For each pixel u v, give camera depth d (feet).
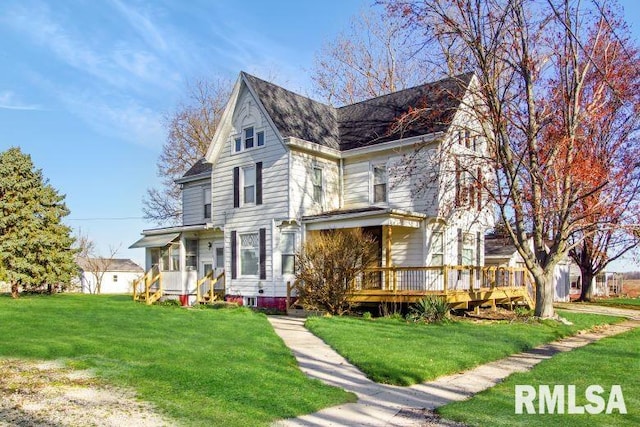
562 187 53.26
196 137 133.90
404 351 32.96
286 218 63.72
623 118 56.39
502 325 48.19
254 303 66.64
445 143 58.85
